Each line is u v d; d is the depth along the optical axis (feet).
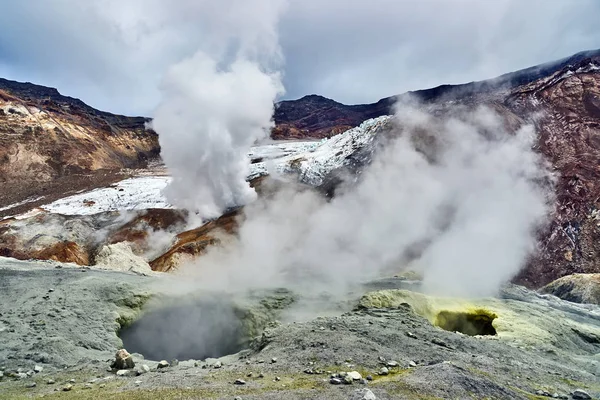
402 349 51.65
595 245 298.35
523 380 44.42
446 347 56.59
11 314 74.90
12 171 591.78
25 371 49.24
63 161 654.12
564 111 466.29
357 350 47.55
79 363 55.21
